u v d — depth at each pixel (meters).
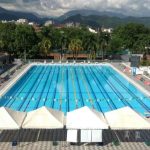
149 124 23.95
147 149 23.84
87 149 23.53
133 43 111.06
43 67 71.75
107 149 23.64
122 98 41.88
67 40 94.75
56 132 26.92
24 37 83.94
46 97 42.16
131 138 25.98
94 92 45.66
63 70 67.62
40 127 23.64
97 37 92.56
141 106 38.09
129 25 124.06
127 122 24.03
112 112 25.30
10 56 75.31
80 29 122.94
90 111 24.61
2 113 24.19
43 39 90.88
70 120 24.27
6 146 24.03
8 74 54.62
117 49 96.88
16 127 23.36
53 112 25.17
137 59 57.03
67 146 24.02
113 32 132.75
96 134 24.06
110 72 65.19
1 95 40.56
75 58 91.88
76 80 55.28
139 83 49.25
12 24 105.62
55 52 98.06
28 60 78.56
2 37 83.75
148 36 107.00
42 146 24.02
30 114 25.23
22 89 46.94
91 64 75.75
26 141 24.98
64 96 42.88
